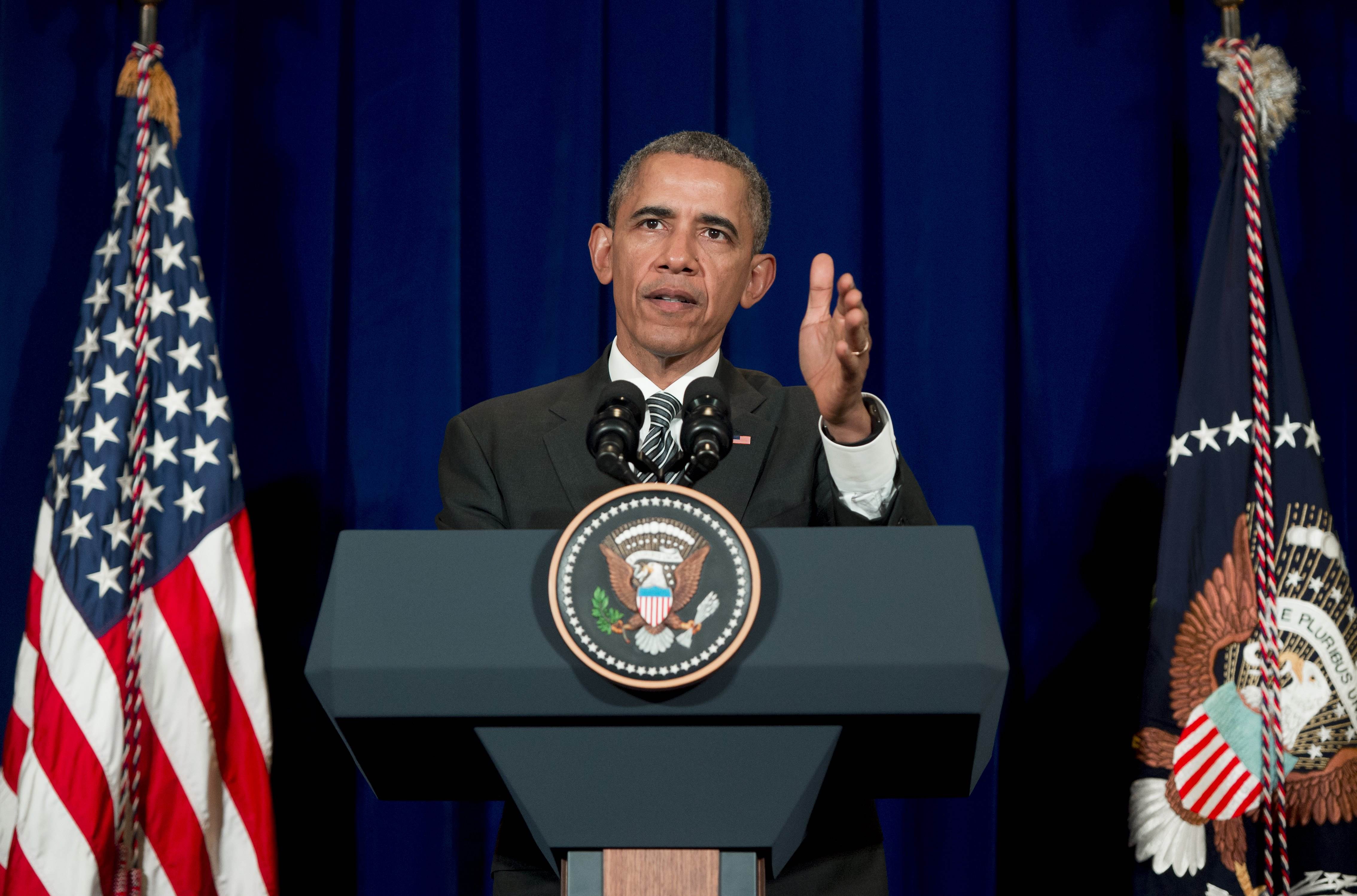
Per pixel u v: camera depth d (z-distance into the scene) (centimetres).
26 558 900
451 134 951
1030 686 936
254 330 945
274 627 921
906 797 375
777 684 312
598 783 320
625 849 319
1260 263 845
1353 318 986
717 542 317
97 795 760
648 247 538
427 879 891
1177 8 1023
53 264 930
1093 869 920
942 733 321
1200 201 1002
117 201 862
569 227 952
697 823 318
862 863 437
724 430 372
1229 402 847
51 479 823
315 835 907
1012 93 994
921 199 966
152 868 773
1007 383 976
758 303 941
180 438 832
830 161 962
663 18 973
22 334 916
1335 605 811
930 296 954
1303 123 999
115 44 966
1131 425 954
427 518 920
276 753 912
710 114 961
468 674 314
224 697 812
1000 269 957
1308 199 991
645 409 389
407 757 344
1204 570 825
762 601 318
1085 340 962
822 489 508
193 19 966
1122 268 968
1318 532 822
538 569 323
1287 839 857
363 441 933
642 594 313
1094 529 946
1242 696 801
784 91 972
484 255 959
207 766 791
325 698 320
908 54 981
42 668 779
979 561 323
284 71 969
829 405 404
